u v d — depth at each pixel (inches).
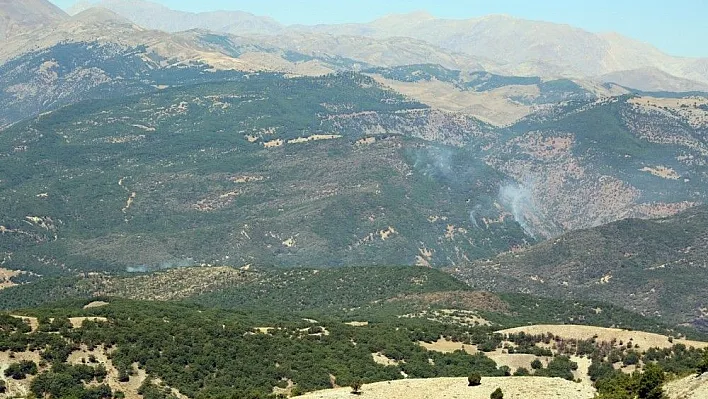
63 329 6742.1
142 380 6363.2
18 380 6122.1
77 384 6166.3
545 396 5068.9
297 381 6555.1
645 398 4938.5
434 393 5310.0
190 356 6752.0
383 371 6875.0
